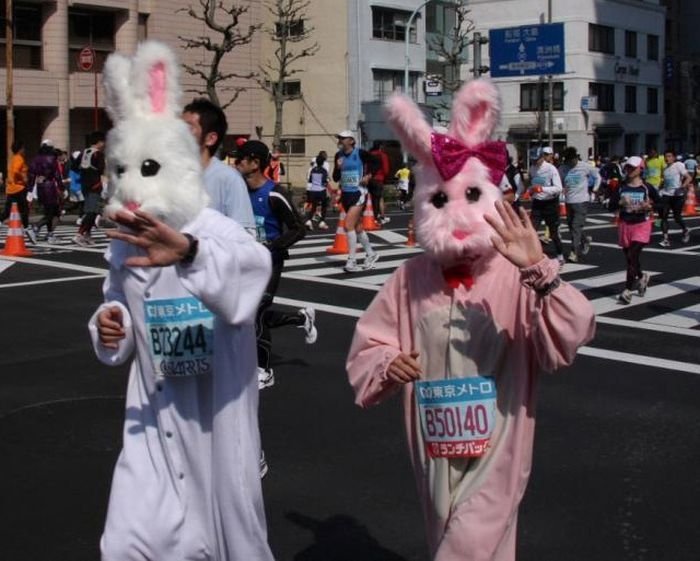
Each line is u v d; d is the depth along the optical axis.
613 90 57.75
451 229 3.28
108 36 35.94
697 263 15.87
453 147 3.29
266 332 7.57
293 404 7.21
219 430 3.29
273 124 45.88
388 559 4.53
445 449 3.34
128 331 3.47
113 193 3.25
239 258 3.12
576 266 15.30
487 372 3.31
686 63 69.06
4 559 4.48
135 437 3.42
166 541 3.28
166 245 2.99
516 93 55.84
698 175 39.41
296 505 5.18
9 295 12.10
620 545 4.66
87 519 4.98
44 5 33.69
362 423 6.71
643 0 59.62
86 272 14.07
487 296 3.33
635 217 11.80
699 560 4.49
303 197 33.31
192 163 3.26
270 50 44.84
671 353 9.10
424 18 46.53
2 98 32.62
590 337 3.19
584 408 7.16
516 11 55.72
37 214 26.55
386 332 3.54
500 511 3.25
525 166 52.66
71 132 36.00
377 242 18.83
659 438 6.41
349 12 43.19
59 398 7.33
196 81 38.75
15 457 5.96
